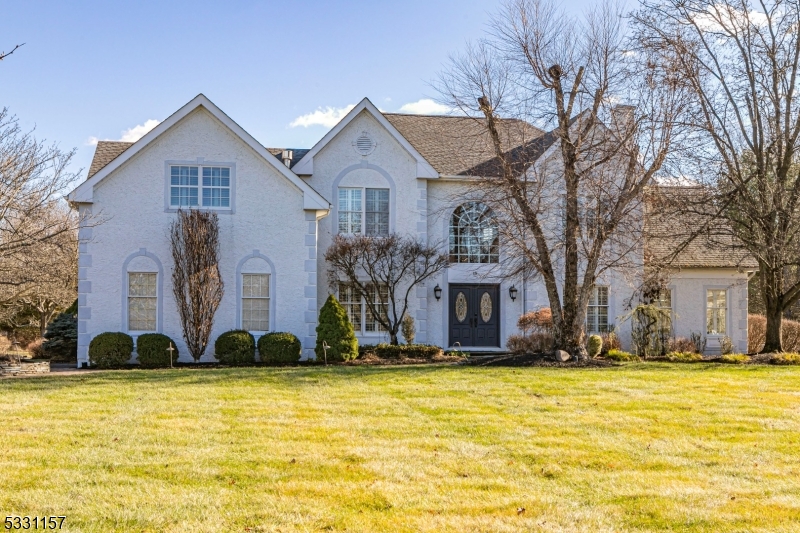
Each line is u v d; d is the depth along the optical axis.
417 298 23.03
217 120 20.92
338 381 14.84
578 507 6.76
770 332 21.75
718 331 25.75
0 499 6.80
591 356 21.81
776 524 6.31
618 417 10.85
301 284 21.12
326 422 10.45
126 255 20.39
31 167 18.81
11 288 24.31
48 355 23.00
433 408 11.62
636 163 18.19
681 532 6.16
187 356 20.48
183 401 12.30
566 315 18.84
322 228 22.84
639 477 7.73
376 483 7.41
